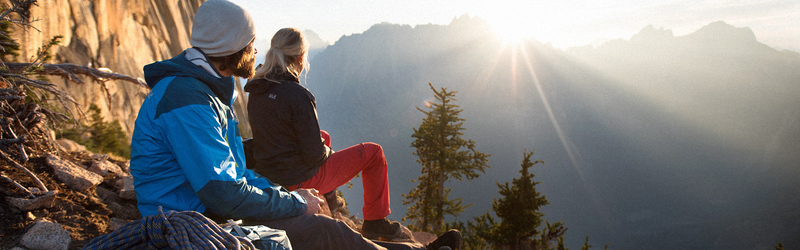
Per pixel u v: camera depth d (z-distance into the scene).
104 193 3.28
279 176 2.68
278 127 2.58
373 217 3.13
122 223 2.91
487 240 27.27
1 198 2.56
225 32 1.83
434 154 26.02
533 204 26.92
